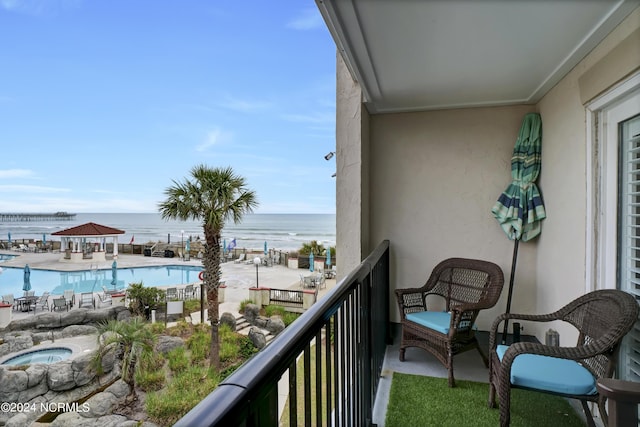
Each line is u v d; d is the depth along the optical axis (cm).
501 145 319
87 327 656
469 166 327
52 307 1013
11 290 1317
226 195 634
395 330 339
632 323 145
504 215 299
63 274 1612
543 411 199
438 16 173
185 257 2044
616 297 162
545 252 285
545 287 286
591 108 206
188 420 36
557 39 195
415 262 340
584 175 218
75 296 1151
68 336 612
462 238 329
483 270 276
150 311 840
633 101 177
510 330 316
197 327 606
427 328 248
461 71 241
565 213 246
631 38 164
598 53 201
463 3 162
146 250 2200
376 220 348
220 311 823
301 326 74
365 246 305
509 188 302
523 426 185
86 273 1636
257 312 801
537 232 294
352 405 134
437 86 270
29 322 726
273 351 61
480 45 204
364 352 166
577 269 228
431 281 299
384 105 319
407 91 282
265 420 53
